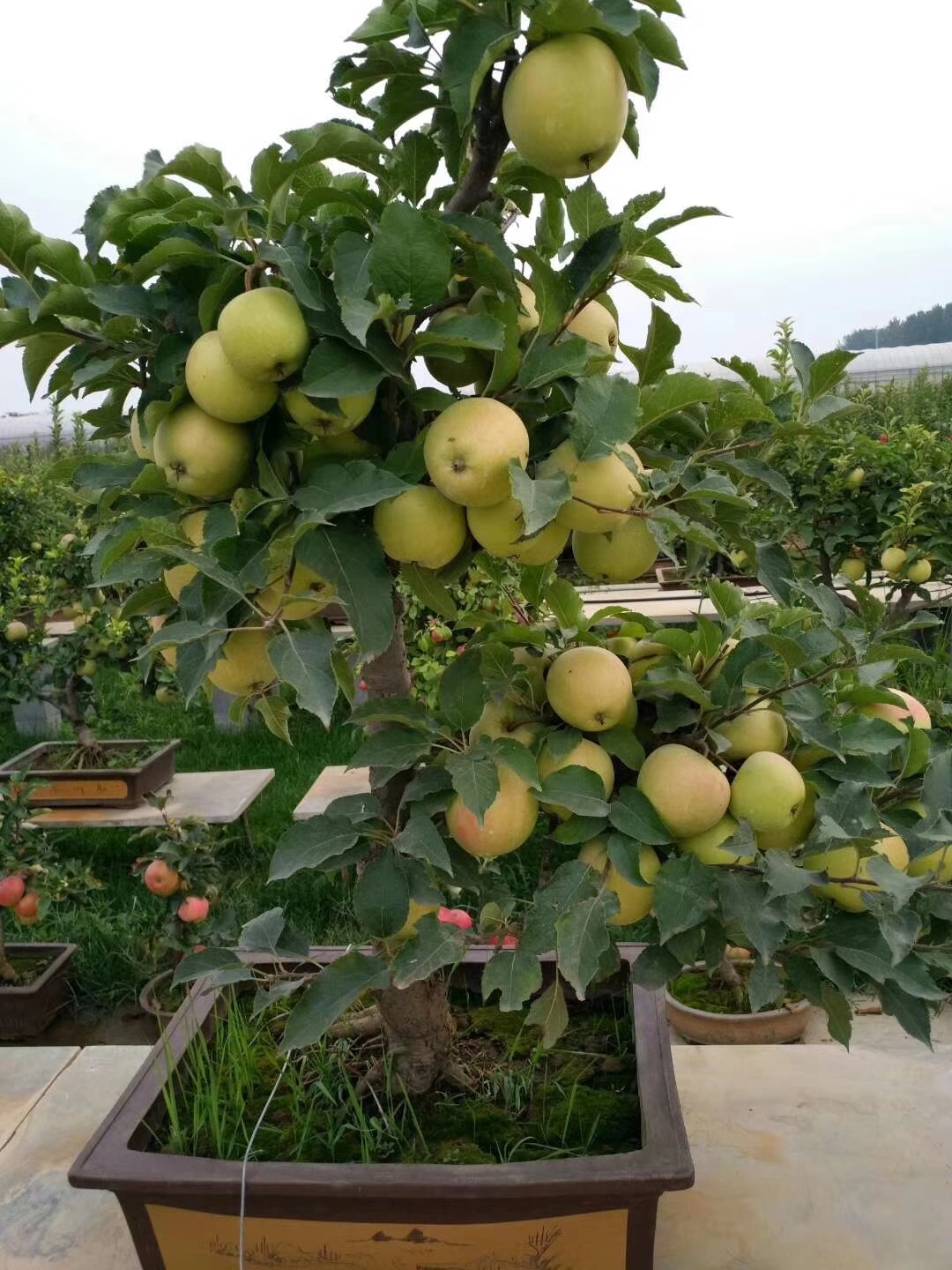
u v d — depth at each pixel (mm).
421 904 856
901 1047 1733
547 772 845
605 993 1228
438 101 781
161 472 769
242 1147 988
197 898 2025
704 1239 1059
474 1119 1022
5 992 2006
